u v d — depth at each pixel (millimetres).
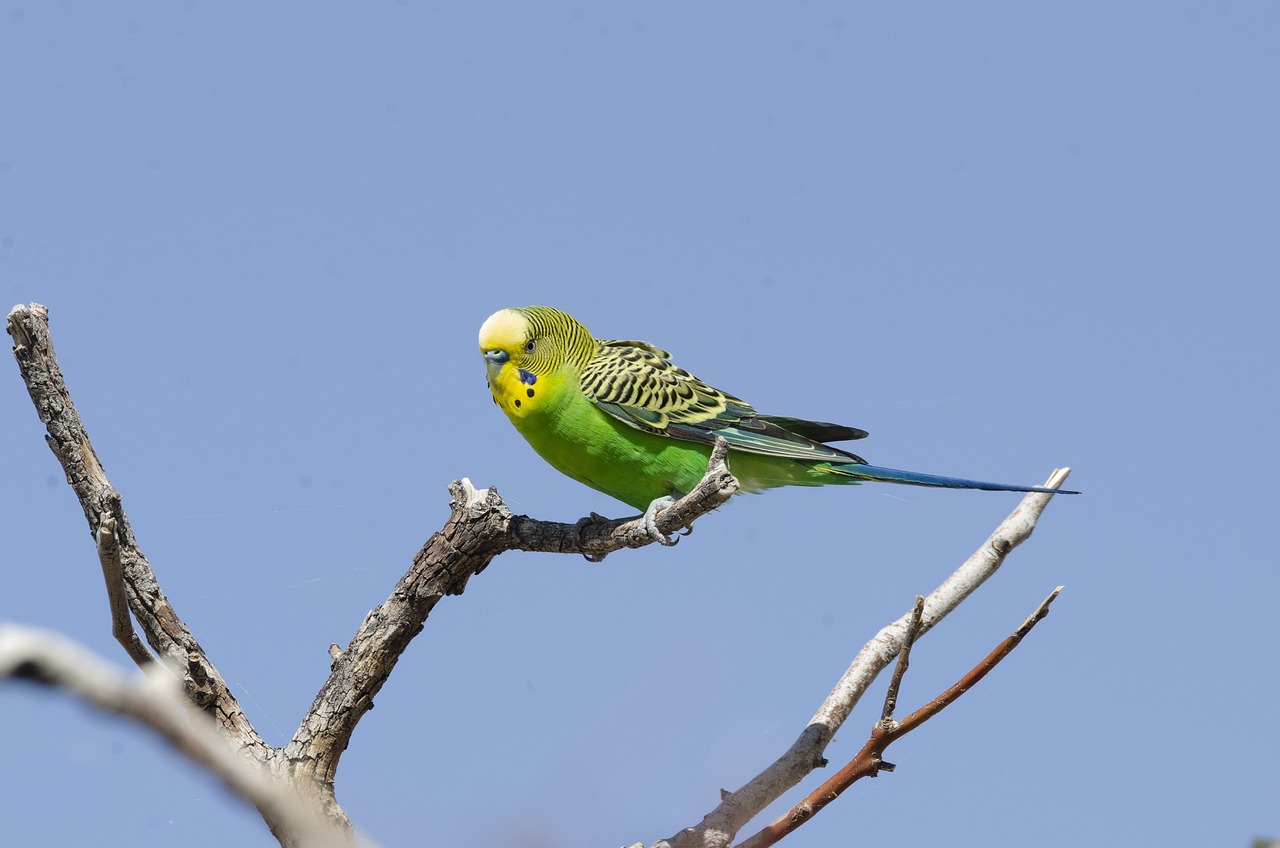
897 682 7129
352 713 8789
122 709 2498
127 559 8547
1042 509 9844
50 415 8484
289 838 8141
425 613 9031
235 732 8672
